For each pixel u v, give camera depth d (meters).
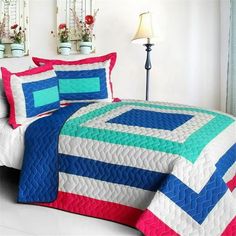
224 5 3.17
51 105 2.25
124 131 1.75
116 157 1.68
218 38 3.25
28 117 2.09
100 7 3.54
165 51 3.41
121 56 3.54
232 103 3.11
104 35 3.57
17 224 1.69
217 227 1.45
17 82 2.09
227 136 1.88
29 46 3.76
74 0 3.57
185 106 2.29
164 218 1.47
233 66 3.06
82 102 2.49
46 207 1.89
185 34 3.33
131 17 3.46
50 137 1.90
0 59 3.86
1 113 2.18
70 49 3.60
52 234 1.59
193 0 3.27
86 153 1.77
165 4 3.35
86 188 1.77
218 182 1.51
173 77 3.43
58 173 1.86
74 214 1.80
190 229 1.47
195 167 1.52
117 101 2.56
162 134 1.68
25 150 1.97
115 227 1.65
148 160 1.60
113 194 1.70
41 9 3.68
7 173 2.47
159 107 2.23
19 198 1.92
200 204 1.48
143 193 1.61
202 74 3.34
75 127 1.88
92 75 2.51
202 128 1.79
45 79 2.26
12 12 3.74
